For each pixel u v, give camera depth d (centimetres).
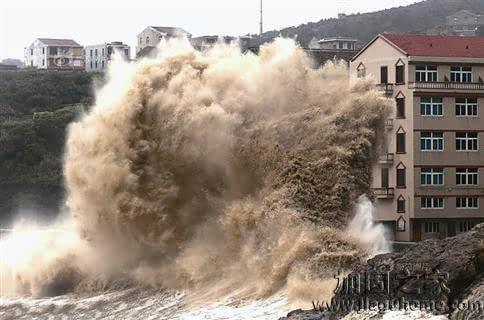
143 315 4797
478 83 10281
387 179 10300
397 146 10244
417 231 10162
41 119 15225
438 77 10238
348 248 4659
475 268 3759
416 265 3788
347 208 5016
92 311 5122
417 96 10131
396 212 10225
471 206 10269
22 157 14850
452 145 10219
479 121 10294
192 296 4862
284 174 5047
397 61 10238
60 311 5269
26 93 18875
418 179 10131
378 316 3622
